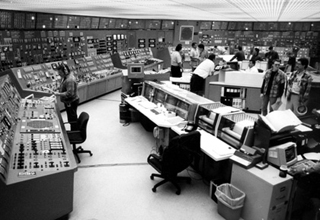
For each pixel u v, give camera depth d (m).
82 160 4.51
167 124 4.46
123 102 6.39
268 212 2.87
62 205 2.95
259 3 4.20
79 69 7.90
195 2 4.07
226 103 7.00
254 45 13.67
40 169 2.83
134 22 11.41
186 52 12.53
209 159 3.97
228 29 13.28
